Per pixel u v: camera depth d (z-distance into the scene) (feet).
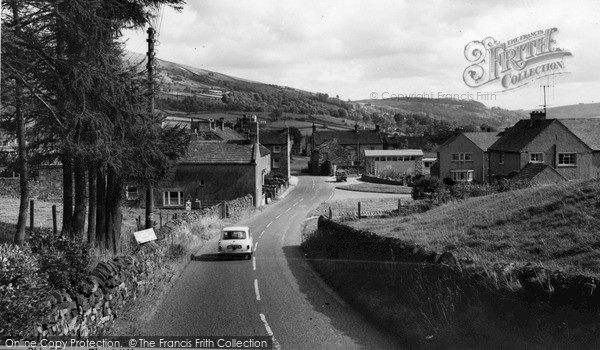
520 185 120.26
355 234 76.43
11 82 56.59
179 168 197.26
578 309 30.50
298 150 533.55
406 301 49.03
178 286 66.59
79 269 43.73
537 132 195.93
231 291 63.62
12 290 27.94
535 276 35.01
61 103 59.16
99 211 77.15
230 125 430.20
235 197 198.29
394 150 364.99
